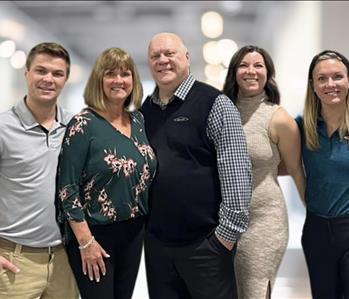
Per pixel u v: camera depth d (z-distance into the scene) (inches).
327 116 96.7
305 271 140.3
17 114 89.2
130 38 429.4
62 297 93.7
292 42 306.3
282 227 98.3
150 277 93.5
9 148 87.2
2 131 87.4
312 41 259.0
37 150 88.7
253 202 97.5
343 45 231.1
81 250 83.7
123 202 85.2
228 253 88.7
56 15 373.4
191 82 91.6
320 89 94.7
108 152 83.7
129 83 88.2
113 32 418.0
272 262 97.3
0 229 89.0
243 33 400.8
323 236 95.4
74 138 83.4
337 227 93.8
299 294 126.6
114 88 86.5
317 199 96.5
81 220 83.0
